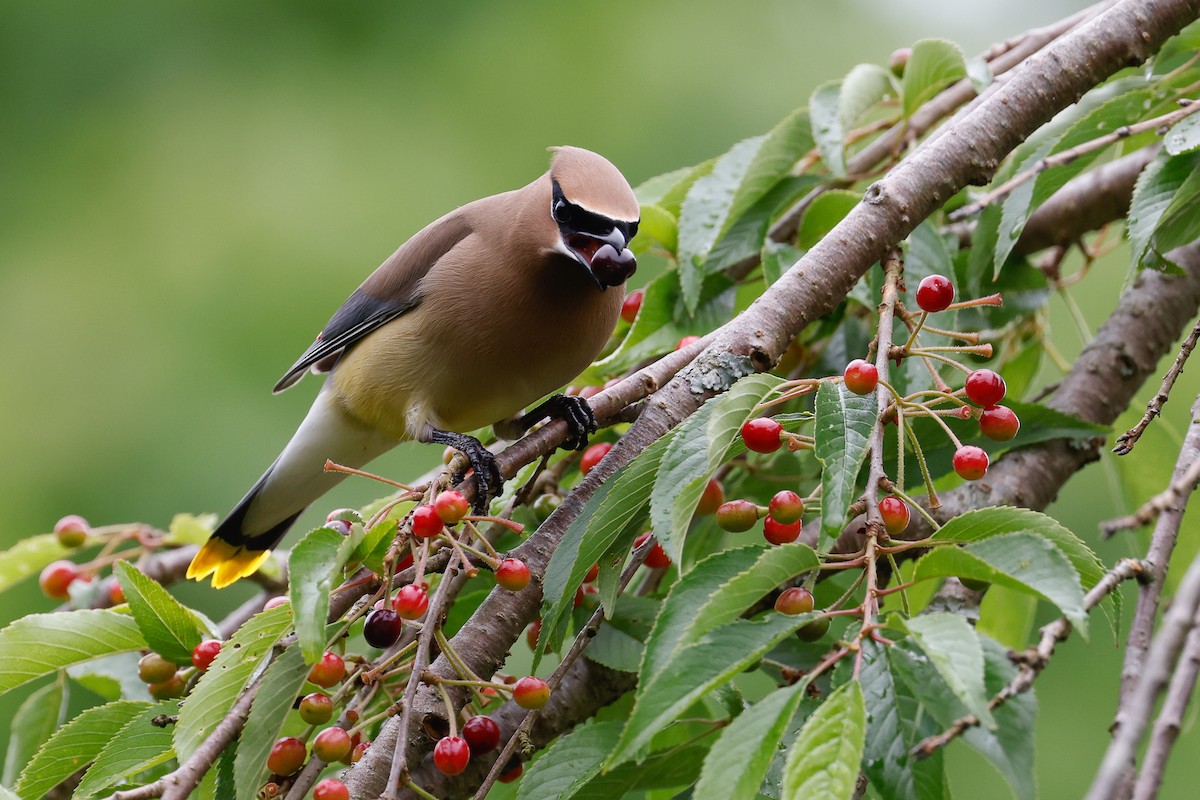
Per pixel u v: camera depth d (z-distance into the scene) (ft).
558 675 21.13
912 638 16.42
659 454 20.51
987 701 16.49
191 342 49.78
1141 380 30.14
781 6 53.83
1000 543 17.04
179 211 51.62
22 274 50.78
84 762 24.12
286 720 22.65
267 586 34.17
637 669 24.32
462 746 20.17
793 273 24.79
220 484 47.57
